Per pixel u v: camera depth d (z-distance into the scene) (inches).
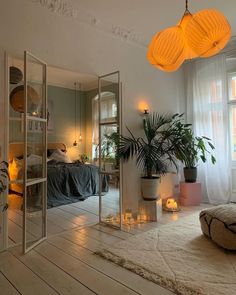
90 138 264.1
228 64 193.2
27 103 115.7
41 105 124.0
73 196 205.3
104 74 153.3
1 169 108.8
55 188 195.6
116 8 138.4
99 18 148.0
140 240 117.7
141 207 151.9
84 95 278.4
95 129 254.7
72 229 136.0
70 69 136.6
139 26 159.6
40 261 98.7
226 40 88.2
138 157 163.2
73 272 90.0
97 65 149.6
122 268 92.4
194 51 88.5
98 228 137.6
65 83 264.7
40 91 124.0
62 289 79.5
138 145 155.9
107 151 154.1
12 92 117.0
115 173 149.5
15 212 144.7
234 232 101.3
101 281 83.7
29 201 121.6
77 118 276.7
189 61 209.3
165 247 109.3
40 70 123.6
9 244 115.1
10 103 116.3
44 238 120.8
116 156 149.5
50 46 128.4
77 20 140.1
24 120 108.7
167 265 93.0
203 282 81.0
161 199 171.5
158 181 156.6
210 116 197.0
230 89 194.5
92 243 116.0
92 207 183.2
